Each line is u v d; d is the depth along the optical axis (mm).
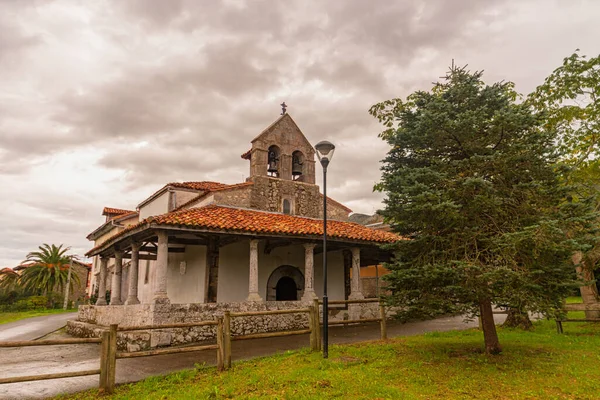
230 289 16500
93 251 19234
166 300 12695
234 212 16078
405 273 8070
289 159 19234
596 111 13047
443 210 7793
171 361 9680
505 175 8320
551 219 7750
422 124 8484
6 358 11734
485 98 8742
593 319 10922
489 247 7934
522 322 12688
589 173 12859
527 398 6270
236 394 6797
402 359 8672
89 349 13008
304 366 8320
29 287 42812
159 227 12984
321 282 19125
